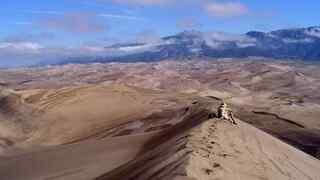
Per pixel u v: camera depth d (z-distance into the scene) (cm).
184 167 2780
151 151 4631
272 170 3444
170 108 10631
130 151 5694
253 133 4972
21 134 9606
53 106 10725
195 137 3922
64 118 10231
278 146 4894
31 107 10562
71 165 5562
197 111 8725
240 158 3406
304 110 14988
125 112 10675
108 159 5478
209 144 3612
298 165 4297
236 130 4700
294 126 10200
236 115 10725
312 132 9556
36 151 7194
